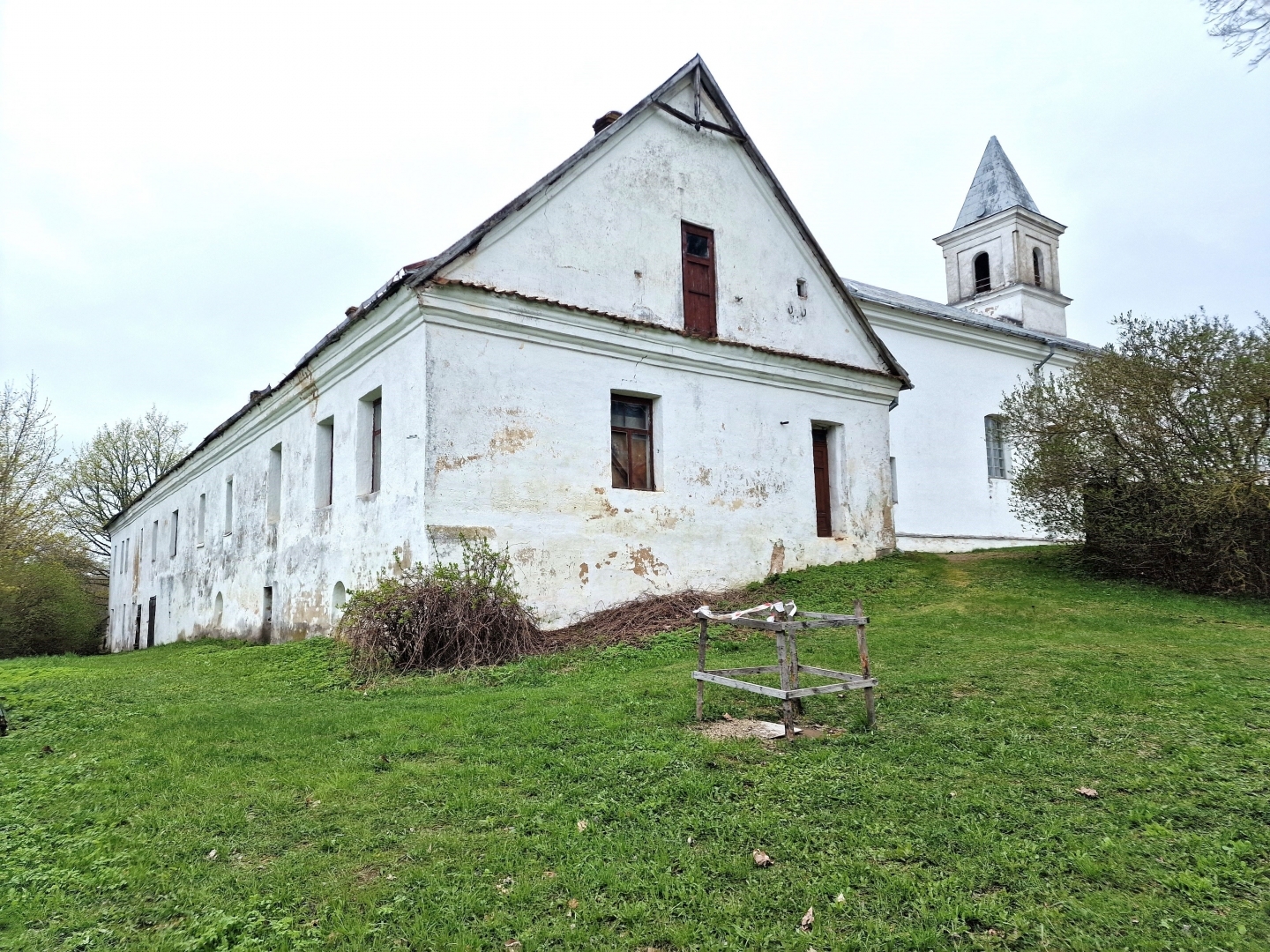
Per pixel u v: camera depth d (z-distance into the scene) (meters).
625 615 11.97
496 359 11.75
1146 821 4.16
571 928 3.32
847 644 9.56
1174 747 5.21
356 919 3.45
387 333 11.98
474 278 11.65
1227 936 3.14
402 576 10.87
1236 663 7.66
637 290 13.60
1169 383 12.80
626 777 5.05
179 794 5.07
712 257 14.80
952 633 10.03
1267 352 12.04
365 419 13.05
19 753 6.25
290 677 10.16
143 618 28.27
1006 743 5.46
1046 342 24.91
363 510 12.45
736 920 3.35
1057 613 11.14
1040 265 31.80
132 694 8.89
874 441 17.02
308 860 4.04
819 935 3.21
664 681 8.04
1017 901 3.45
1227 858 3.74
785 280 15.96
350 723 6.87
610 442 12.93
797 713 6.50
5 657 31.39
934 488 22.36
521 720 6.58
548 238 12.55
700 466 14.02
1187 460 12.66
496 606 10.34
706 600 13.00
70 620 33.56
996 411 24.00
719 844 4.05
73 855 4.22
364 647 9.84
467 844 4.15
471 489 11.22
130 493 41.44
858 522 16.45
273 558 16.17
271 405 16.39
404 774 5.29
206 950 3.28
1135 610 11.12
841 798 4.57
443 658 9.86
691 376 14.14
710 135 15.19
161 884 3.86
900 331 22.33
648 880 3.70
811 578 14.30
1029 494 14.66
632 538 12.89
